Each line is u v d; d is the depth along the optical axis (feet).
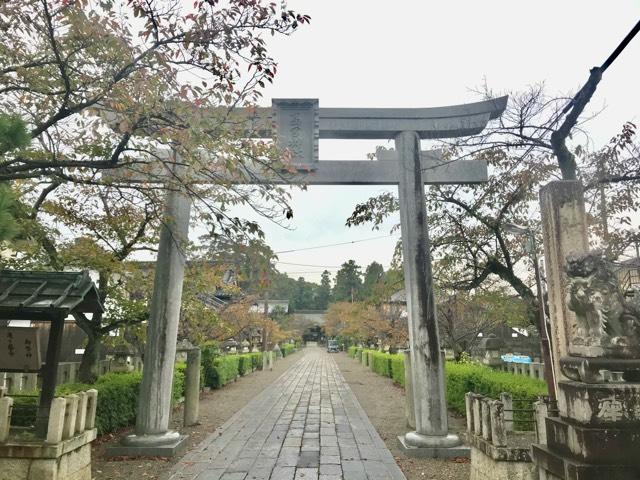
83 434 18.38
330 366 108.06
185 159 18.63
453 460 23.99
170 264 26.66
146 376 25.58
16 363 17.87
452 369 39.11
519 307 33.76
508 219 30.22
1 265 21.07
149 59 17.83
